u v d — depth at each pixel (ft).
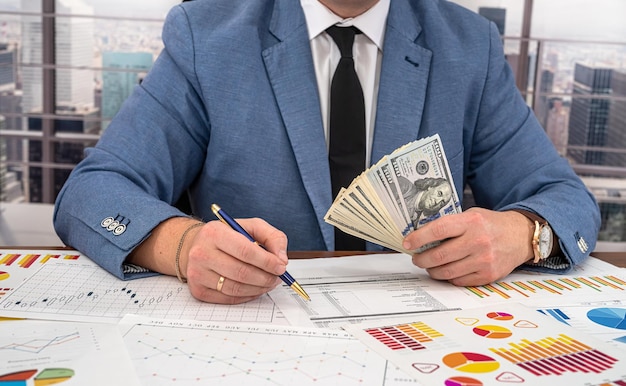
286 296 3.16
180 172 4.55
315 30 4.53
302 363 2.38
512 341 2.60
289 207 4.47
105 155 4.14
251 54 4.47
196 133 4.58
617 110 10.44
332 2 4.43
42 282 3.26
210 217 4.66
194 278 3.02
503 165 4.75
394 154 3.31
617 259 3.96
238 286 2.99
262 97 4.44
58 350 2.46
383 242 3.49
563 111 10.50
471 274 3.32
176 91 4.49
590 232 3.86
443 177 3.39
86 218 3.63
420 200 3.36
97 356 2.41
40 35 10.69
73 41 10.73
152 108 4.42
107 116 11.08
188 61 4.46
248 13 4.57
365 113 4.53
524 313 2.93
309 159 4.37
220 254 2.99
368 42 4.59
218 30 4.55
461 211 3.48
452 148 4.60
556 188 4.24
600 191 10.80
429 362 2.39
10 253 3.70
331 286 3.32
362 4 4.43
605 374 2.32
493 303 3.10
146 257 3.44
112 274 3.42
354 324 2.78
